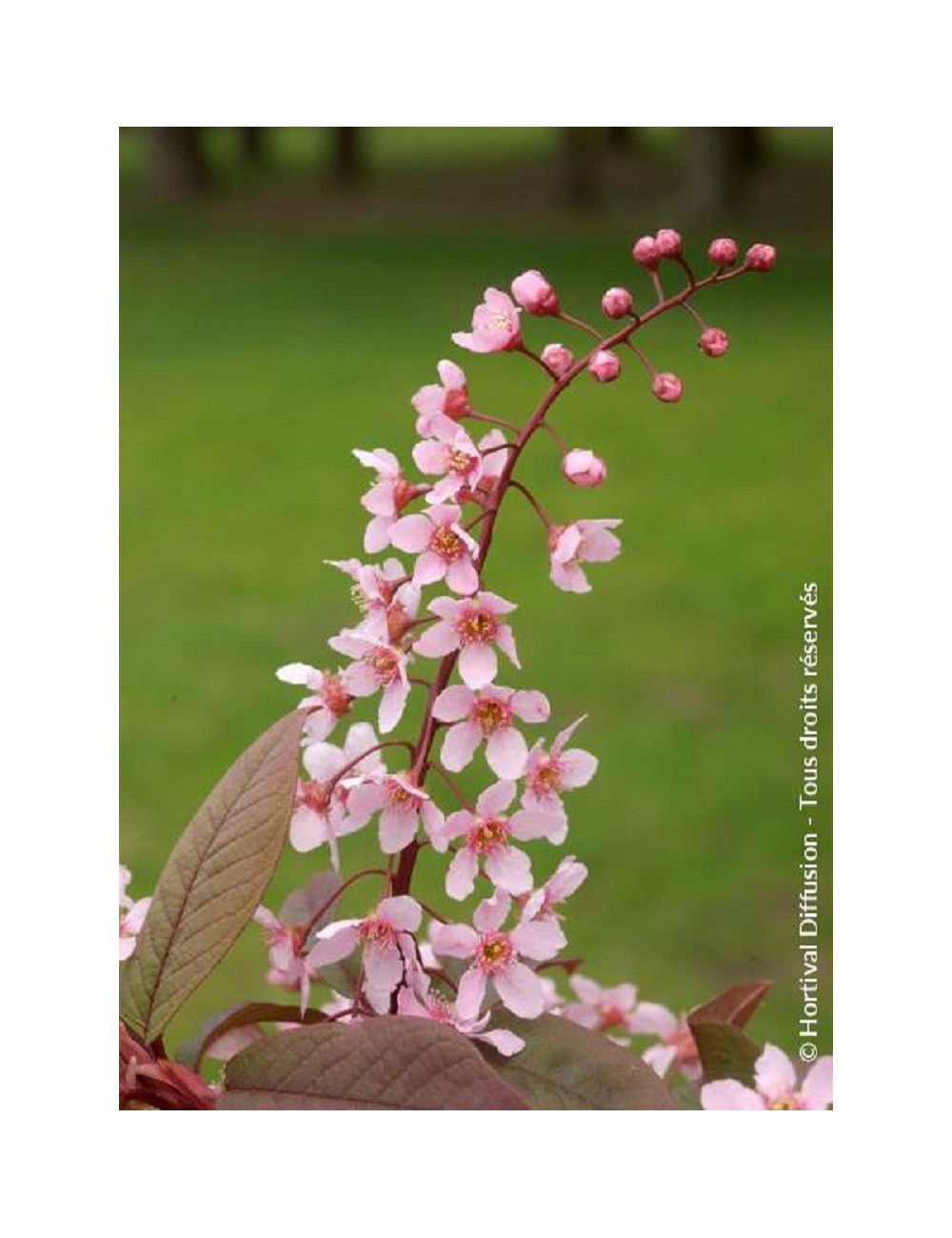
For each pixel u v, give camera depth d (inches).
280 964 71.4
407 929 66.6
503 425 70.9
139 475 402.0
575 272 583.8
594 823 233.3
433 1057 59.1
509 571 335.0
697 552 343.0
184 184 759.1
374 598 72.8
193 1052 72.3
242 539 356.5
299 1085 59.8
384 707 70.1
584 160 715.4
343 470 404.5
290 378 486.6
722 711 269.0
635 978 195.0
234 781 66.5
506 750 68.9
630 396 462.6
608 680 280.7
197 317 564.4
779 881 216.4
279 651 291.3
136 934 72.9
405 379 483.2
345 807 70.1
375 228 692.7
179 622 307.4
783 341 502.3
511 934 67.2
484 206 729.6
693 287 71.5
